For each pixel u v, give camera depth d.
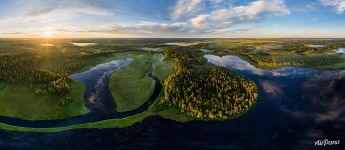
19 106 117.44
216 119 104.94
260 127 99.62
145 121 105.00
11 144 89.75
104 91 139.75
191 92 121.44
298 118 107.06
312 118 107.00
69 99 123.88
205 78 145.50
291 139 91.31
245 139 91.75
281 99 128.38
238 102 114.25
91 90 141.00
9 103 119.50
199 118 105.75
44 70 163.25
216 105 110.12
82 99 127.62
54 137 94.38
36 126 102.94
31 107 117.00
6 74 148.00
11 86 134.88
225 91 123.25
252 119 105.69
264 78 170.38
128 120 105.56
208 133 95.75
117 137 93.94
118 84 150.62
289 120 105.25
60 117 109.94
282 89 144.88
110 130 98.81
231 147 86.94
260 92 138.62
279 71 193.88
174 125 101.62
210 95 120.62
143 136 94.38
